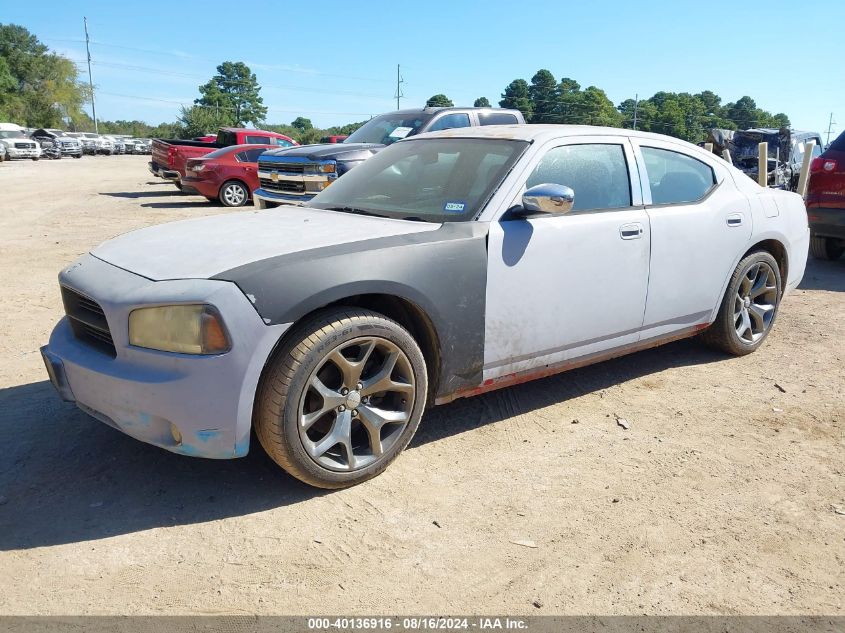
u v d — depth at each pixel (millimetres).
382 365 3168
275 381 2840
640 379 4559
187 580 2512
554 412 4023
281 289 2814
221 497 3061
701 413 4035
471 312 3363
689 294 4387
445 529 2848
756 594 2480
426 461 3414
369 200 3955
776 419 3957
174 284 2811
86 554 2648
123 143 65125
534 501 3068
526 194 3445
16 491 3088
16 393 4152
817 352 5133
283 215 3838
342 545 2732
